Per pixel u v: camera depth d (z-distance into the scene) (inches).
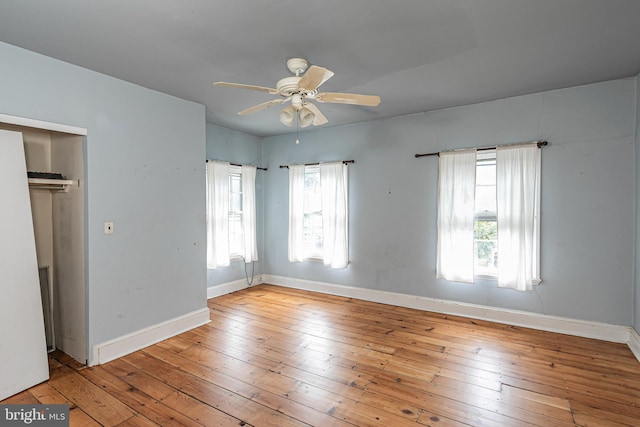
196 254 145.3
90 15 77.1
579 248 131.5
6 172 93.4
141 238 123.5
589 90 128.4
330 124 189.2
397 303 174.6
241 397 90.8
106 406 86.8
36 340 96.8
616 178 125.1
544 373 103.1
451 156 155.3
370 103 98.3
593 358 112.5
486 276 150.6
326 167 191.6
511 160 140.1
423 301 167.2
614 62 107.7
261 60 102.5
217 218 184.4
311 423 80.0
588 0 72.8
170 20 79.7
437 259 160.2
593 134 128.3
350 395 91.7
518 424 79.5
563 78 121.3
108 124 113.3
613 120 125.0
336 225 188.1
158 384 97.4
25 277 95.5
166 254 132.7
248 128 198.7
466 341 127.4
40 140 114.7
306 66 99.3
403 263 173.0
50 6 73.2
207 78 116.7
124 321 118.0
